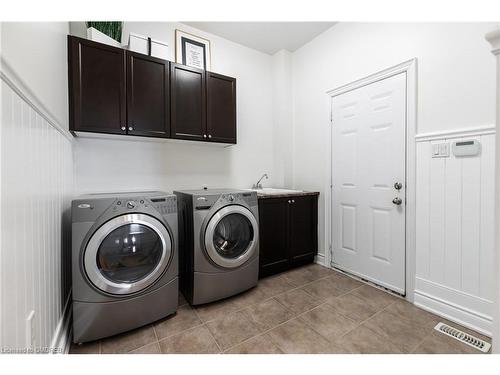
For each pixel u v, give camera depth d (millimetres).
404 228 2055
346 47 2535
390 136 2146
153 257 1721
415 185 1963
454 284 1729
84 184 2129
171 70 2195
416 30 1942
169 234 1760
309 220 2850
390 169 2152
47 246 1200
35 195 1024
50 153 1273
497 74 706
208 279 1950
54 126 1355
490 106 1566
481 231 1602
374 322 1722
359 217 2449
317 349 1450
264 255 2480
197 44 2688
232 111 2596
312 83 2955
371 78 2291
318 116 2889
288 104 3215
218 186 2893
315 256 2963
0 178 716
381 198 2234
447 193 1764
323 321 1738
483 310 1590
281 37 2900
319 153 2889
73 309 1448
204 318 1786
